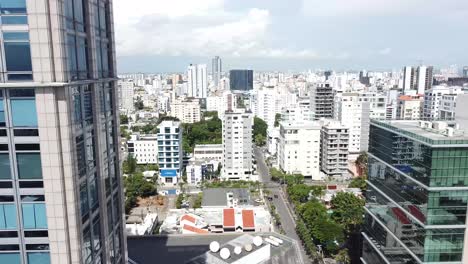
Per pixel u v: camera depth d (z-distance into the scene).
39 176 28.81
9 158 28.36
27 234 29.62
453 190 60.31
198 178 175.25
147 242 73.81
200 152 199.75
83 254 31.55
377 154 81.50
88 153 33.38
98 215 35.72
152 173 182.25
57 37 26.98
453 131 65.00
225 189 151.88
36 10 26.06
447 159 59.34
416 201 64.12
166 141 173.75
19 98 27.47
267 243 70.19
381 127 78.75
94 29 34.22
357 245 103.44
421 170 62.50
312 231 108.69
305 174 180.38
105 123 38.03
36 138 28.14
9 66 26.94
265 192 157.62
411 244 66.25
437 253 62.25
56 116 27.86
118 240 43.00
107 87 38.91
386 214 76.81
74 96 30.02
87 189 32.78
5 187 28.80
